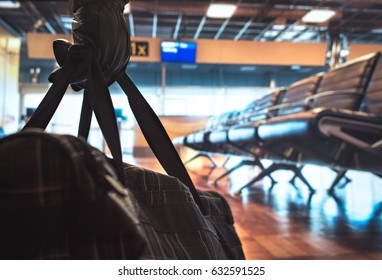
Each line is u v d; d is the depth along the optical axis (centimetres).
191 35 1390
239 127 271
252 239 139
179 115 533
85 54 40
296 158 204
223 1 991
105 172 25
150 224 36
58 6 1013
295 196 280
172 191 41
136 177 40
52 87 42
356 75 191
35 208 21
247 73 1612
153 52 1140
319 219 183
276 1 981
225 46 1170
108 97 36
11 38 1218
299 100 266
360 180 417
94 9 44
